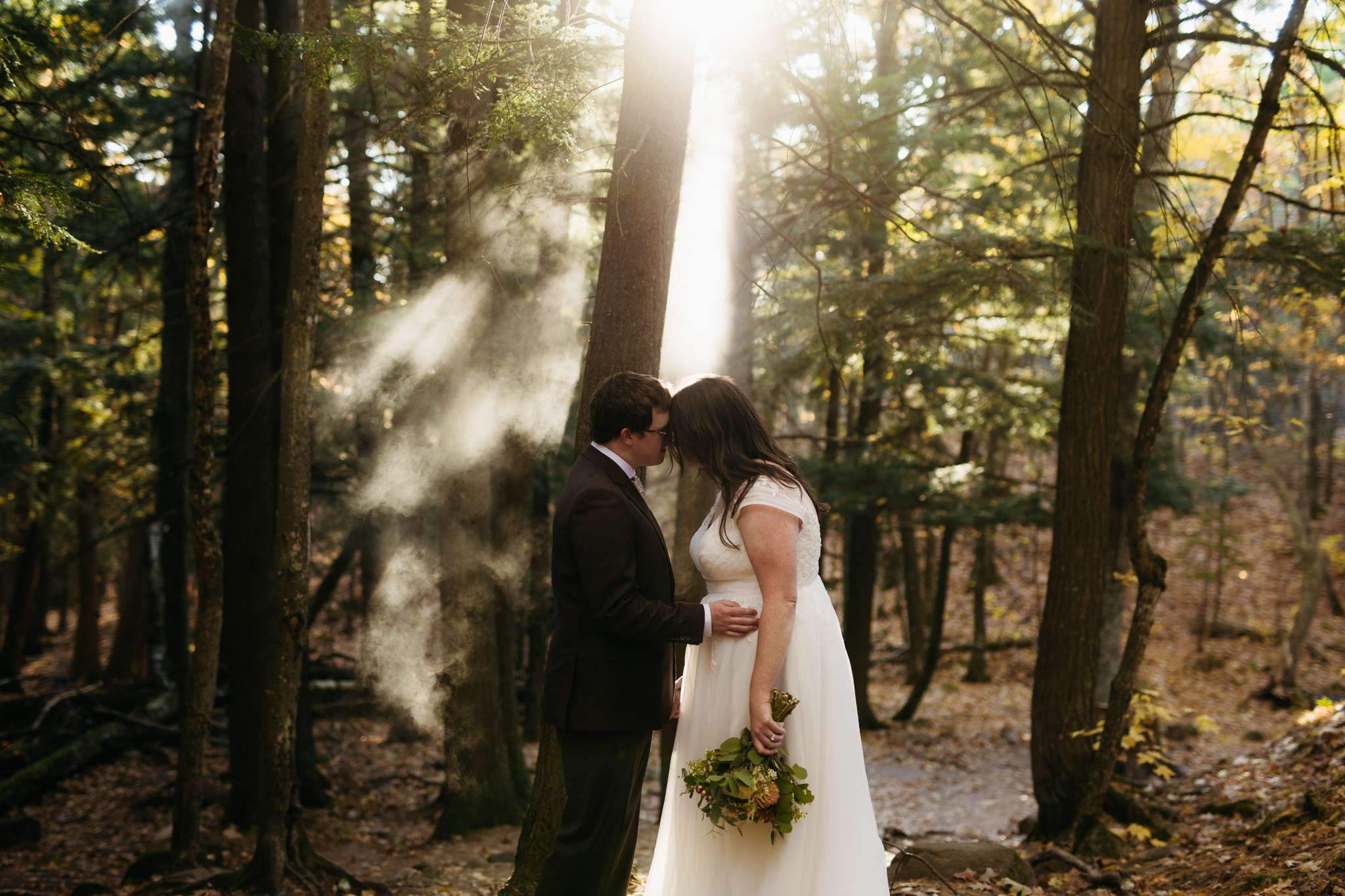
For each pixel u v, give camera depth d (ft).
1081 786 17.97
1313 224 19.63
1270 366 27.94
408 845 22.29
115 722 36.01
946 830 28.35
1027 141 26.66
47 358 35.58
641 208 10.71
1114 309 17.83
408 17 14.55
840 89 17.38
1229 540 68.74
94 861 23.61
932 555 66.44
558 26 11.84
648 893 9.23
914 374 35.32
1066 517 18.31
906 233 18.30
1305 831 13.67
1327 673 55.11
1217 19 18.47
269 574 25.44
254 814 25.07
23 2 20.49
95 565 52.75
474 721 22.86
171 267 30.48
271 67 26.96
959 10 22.36
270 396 25.68
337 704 38.45
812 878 7.93
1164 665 57.72
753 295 20.57
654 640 7.67
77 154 17.01
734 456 8.01
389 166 24.21
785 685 8.02
